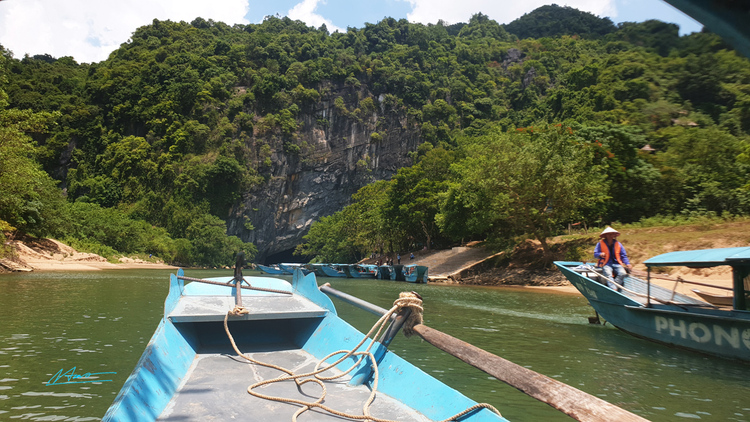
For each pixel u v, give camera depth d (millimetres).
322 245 76188
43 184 38469
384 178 100062
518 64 122312
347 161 96312
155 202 79438
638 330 10234
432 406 3877
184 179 80062
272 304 6645
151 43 105062
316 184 94625
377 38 124375
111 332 9789
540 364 7988
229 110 90000
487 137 35531
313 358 5715
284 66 101812
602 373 7434
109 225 56625
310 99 94062
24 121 25469
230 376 4910
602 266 11594
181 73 93438
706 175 28766
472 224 33406
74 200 80938
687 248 22172
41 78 94375
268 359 5625
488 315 14094
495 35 146625
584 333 10984
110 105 90125
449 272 35188
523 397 6086
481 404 3436
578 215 28359
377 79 103625
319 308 6465
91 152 86375
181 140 83312
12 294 16500
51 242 40656
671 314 9219
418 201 45562
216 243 72188
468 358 3580
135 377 3834
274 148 88938
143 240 61469
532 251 30734
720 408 5738
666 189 30422
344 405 4219
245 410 4000
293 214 93938
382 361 4742
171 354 4906
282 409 4047
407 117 101375
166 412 3891
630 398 6145
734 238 21297
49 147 84188
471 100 110688
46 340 8844
